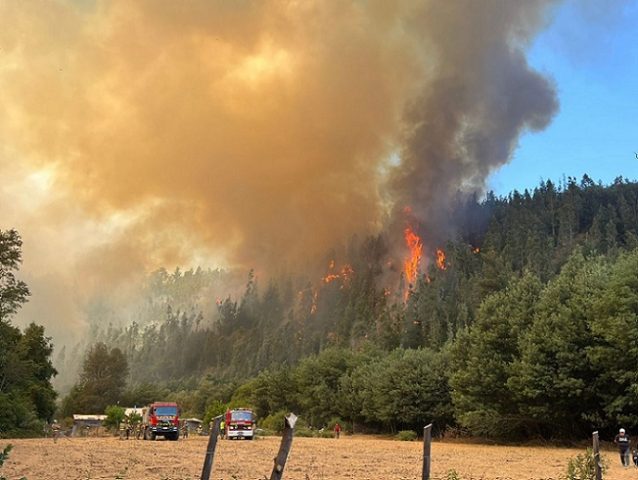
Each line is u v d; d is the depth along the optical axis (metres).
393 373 77.62
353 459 31.67
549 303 50.97
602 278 49.91
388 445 52.66
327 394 106.12
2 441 44.53
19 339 82.69
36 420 64.94
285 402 120.00
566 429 52.22
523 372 48.38
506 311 55.28
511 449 45.25
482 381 54.12
